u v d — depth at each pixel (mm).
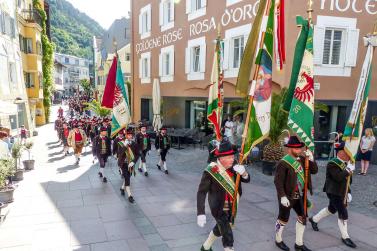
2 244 5516
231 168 4523
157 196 8305
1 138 9188
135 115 24609
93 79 63844
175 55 18531
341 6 11734
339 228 5805
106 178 10227
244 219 6668
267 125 5152
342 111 12766
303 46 6094
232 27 13922
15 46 20234
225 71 14547
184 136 16531
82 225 6352
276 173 5000
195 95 16875
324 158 12688
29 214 6934
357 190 8781
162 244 5543
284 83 11672
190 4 16672
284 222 5160
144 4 21922
